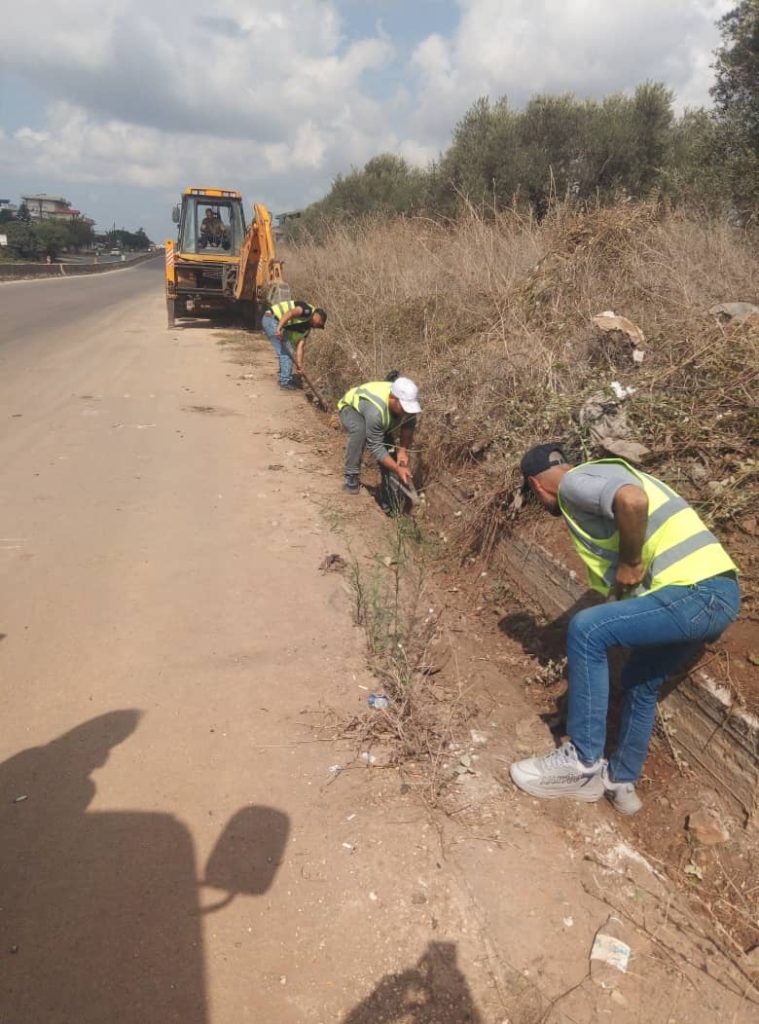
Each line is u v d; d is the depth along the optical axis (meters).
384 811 2.79
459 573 4.86
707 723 2.88
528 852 2.66
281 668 3.59
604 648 2.64
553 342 5.87
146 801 2.75
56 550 4.69
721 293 5.63
